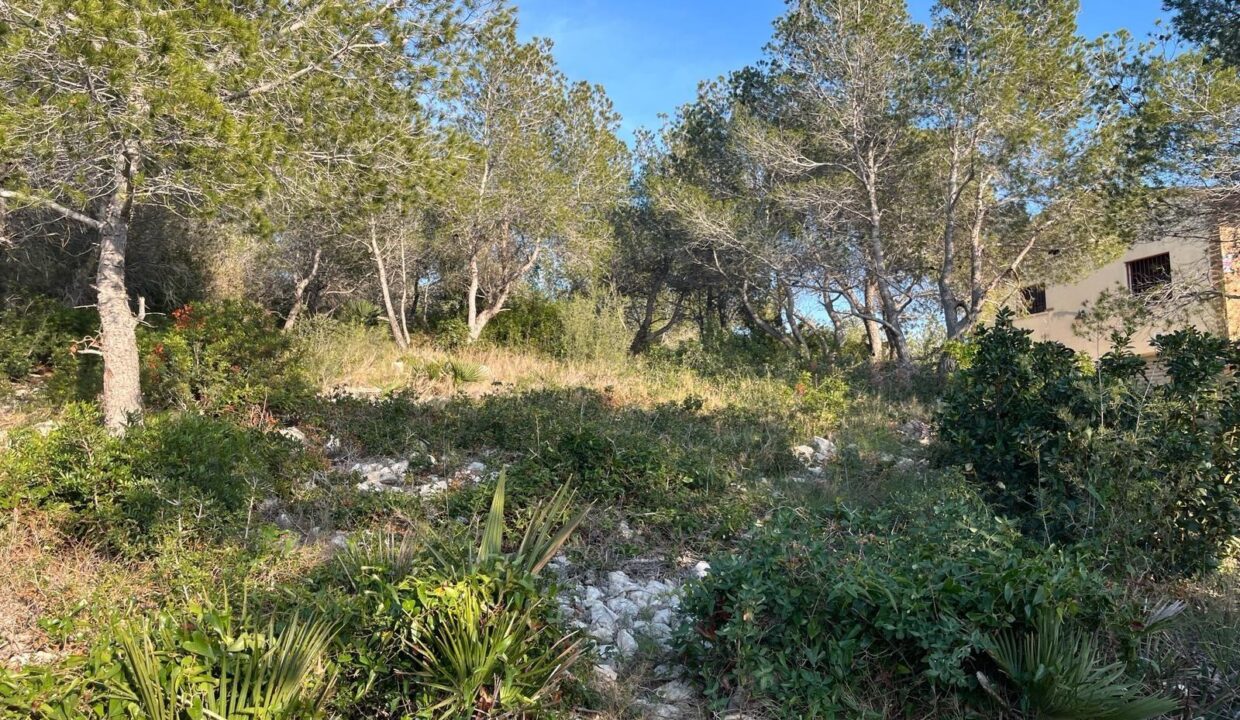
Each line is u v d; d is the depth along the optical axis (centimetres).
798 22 1645
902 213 1792
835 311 2244
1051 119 1488
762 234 1758
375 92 786
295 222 1437
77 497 489
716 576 409
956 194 1590
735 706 371
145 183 656
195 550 450
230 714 294
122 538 458
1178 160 1080
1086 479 520
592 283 1869
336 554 443
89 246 1378
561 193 1666
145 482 479
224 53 664
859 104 1627
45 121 605
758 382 1366
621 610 466
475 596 345
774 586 392
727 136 1959
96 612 380
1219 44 1241
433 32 816
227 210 742
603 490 631
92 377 874
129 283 1478
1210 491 500
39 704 284
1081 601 386
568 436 695
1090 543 476
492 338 1788
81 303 1373
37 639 377
